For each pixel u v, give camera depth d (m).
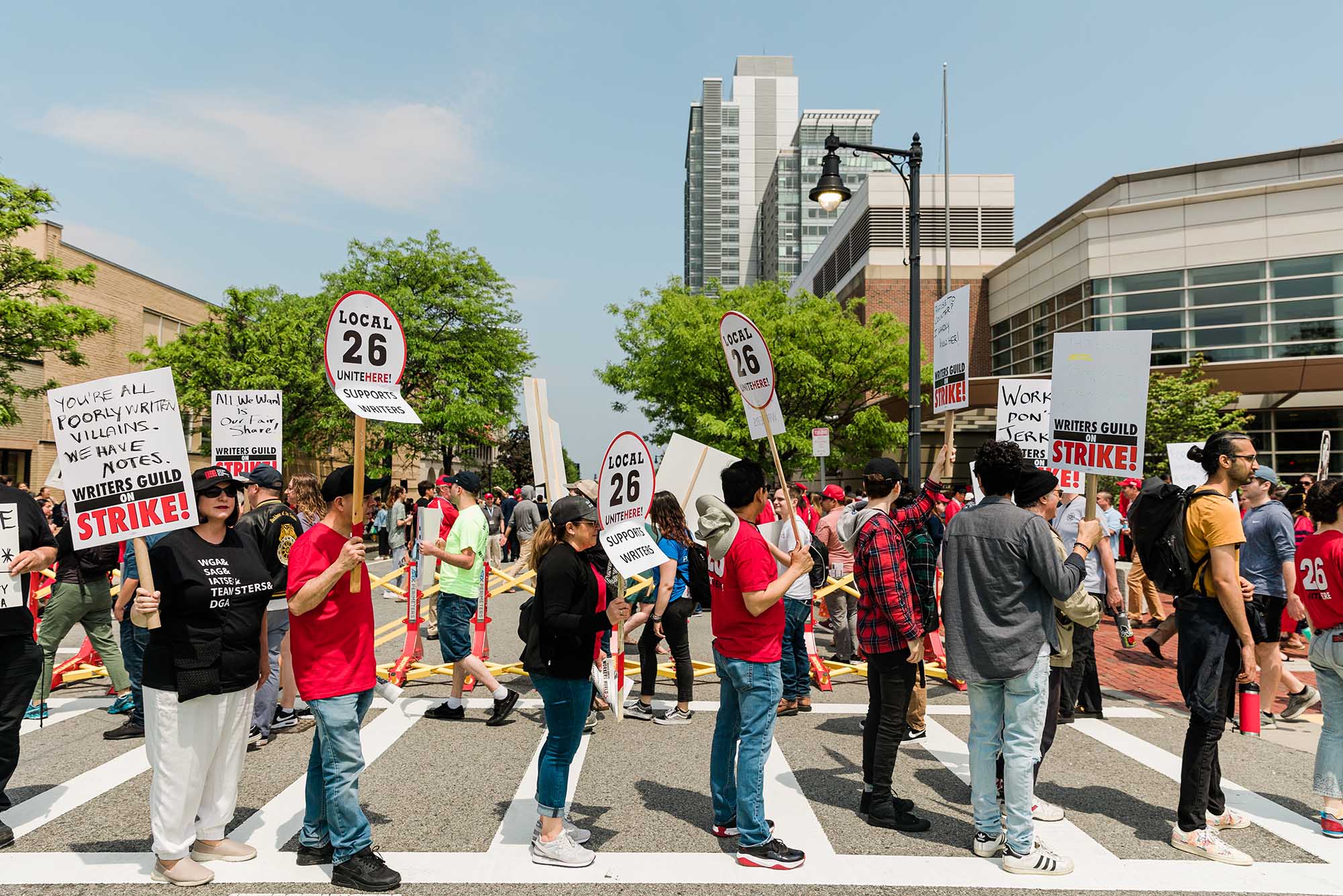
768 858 3.79
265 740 5.75
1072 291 30.05
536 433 8.27
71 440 3.88
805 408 27.48
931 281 38.66
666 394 26.72
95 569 6.38
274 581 5.43
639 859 3.89
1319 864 3.91
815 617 12.21
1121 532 13.22
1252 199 26.11
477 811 4.51
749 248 148.88
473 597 6.49
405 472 42.47
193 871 3.64
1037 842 4.11
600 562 4.02
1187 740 4.09
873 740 4.51
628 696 7.34
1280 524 6.25
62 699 7.18
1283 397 24.92
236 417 9.12
